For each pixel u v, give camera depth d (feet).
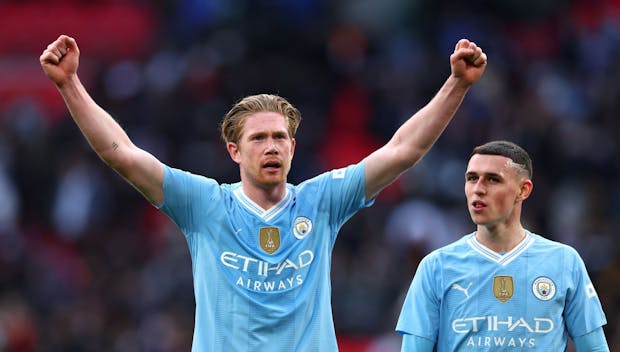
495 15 249.96
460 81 76.07
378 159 76.84
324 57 225.76
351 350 163.32
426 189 194.08
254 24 223.71
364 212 182.50
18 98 229.86
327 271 75.77
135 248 188.75
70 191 196.75
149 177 75.36
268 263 74.49
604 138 216.13
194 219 76.07
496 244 84.17
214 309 74.28
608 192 204.74
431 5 245.45
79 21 241.55
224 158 196.34
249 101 76.13
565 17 252.62
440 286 84.38
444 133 204.33
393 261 172.04
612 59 240.73
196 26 229.45
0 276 183.62
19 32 239.71
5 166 200.23
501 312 82.99
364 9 245.45
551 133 208.44
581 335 83.25
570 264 83.87
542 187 199.72
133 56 238.48
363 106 229.04
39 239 195.42
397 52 236.22
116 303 178.29
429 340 84.12
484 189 83.30
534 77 232.12
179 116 203.62
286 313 73.67
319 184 77.05
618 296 154.30
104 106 208.85
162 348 166.61
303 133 209.97
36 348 172.24
